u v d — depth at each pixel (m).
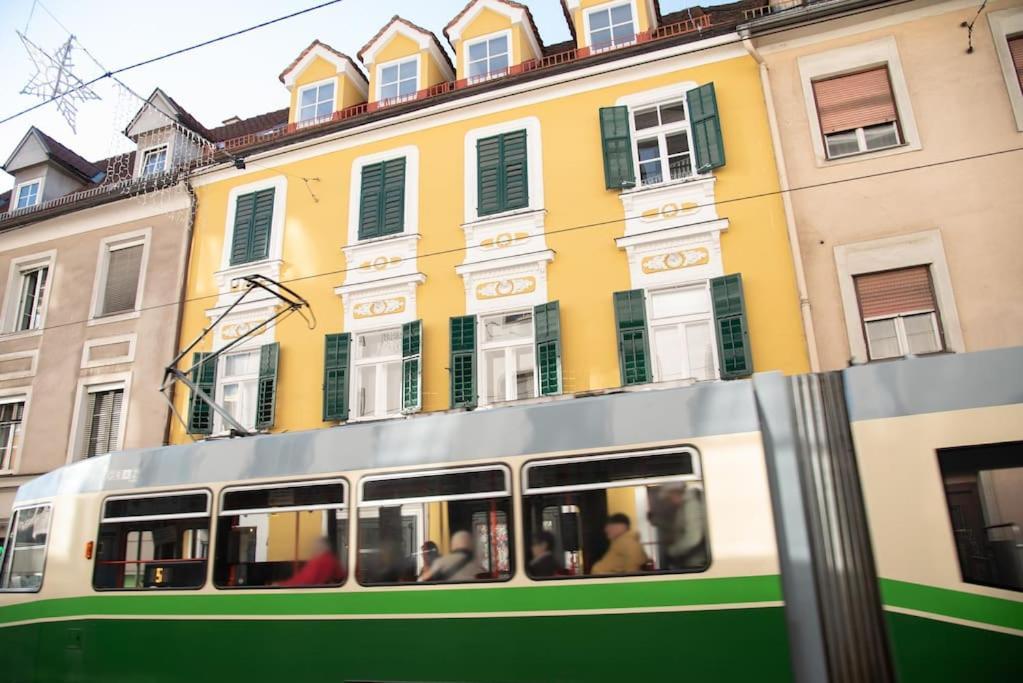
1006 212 8.97
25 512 7.74
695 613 5.07
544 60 12.41
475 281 11.30
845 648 4.76
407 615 5.77
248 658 6.16
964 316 8.82
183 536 6.73
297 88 14.39
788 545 5.02
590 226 10.88
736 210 10.15
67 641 6.86
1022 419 4.89
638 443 5.50
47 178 16.75
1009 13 9.63
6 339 14.83
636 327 10.04
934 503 4.86
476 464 5.89
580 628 5.30
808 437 5.23
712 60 10.95
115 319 13.86
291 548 6.31
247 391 12.40
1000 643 4.54
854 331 9.15
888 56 10.02
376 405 11.50
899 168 9.54
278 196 13.20
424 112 12.41
